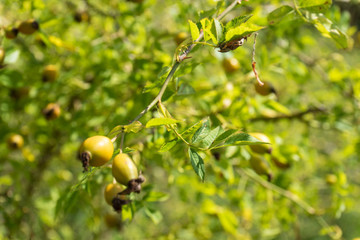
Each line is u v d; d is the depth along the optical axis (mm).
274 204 3857
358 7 4312
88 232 5543
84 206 3543
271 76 4684
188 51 1701
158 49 3184
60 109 3574
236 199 3900
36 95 3584
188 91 2418
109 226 3854
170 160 3016
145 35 3627
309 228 8898
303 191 3939
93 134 3078
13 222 3355
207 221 4566
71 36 4012
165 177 5164
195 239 4832
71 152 4562
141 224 5543
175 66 1700
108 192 2178
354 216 10383
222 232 4645
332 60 4586
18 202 3613
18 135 3650
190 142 1617
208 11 2225
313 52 5570
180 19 3398
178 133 1662
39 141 3938
